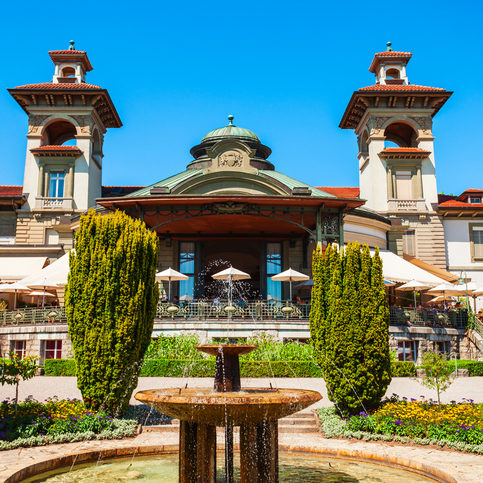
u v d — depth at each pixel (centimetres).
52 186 4269
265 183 3038
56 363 2138
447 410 1426
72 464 1131
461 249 4422
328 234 2711
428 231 4341
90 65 4869
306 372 2073
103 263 1452
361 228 3481
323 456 1238
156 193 2706
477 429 1259
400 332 2538
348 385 1457
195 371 2050
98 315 1440
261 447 888
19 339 2495
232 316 2461
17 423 1307
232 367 985
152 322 1543
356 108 4744
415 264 3725
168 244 3231
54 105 4369
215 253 4184
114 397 1439
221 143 3061
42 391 1792
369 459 1187
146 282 1508
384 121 4519
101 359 1428
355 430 1383
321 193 3344
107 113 4706
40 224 4162
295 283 3262
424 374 2222
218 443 1334
